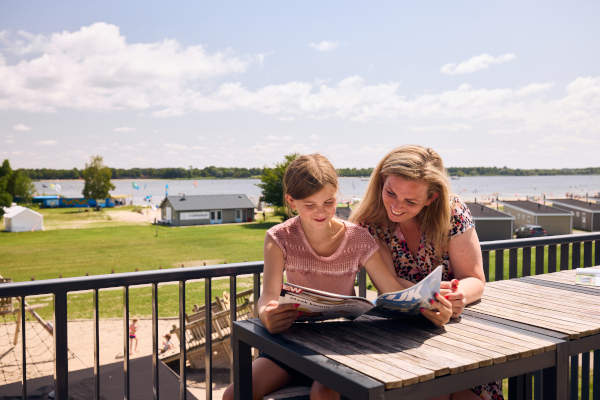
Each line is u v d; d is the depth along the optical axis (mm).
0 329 13062
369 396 894
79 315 15938
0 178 108125
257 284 2297
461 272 1781
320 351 1153
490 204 97875
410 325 1403
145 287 21984
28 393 4285
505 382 5984
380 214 1877
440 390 1003
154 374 2141
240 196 77500
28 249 42531
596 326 1347
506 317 1464
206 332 2191
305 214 1556
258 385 1524
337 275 1690
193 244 45500
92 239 50344
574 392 2426
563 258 3143
